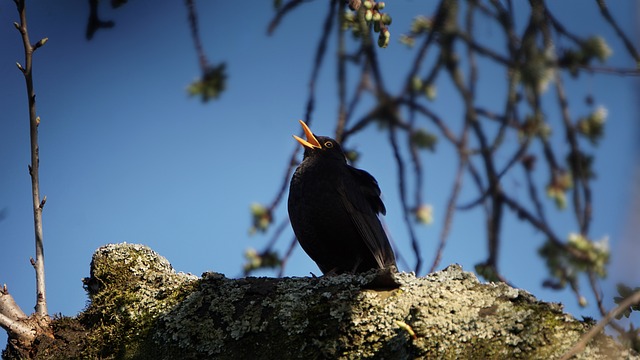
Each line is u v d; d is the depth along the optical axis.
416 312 6.18
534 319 5.84
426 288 6.44
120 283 7.61
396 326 6.23
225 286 7.15
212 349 6.76
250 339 6.70
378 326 6.29
